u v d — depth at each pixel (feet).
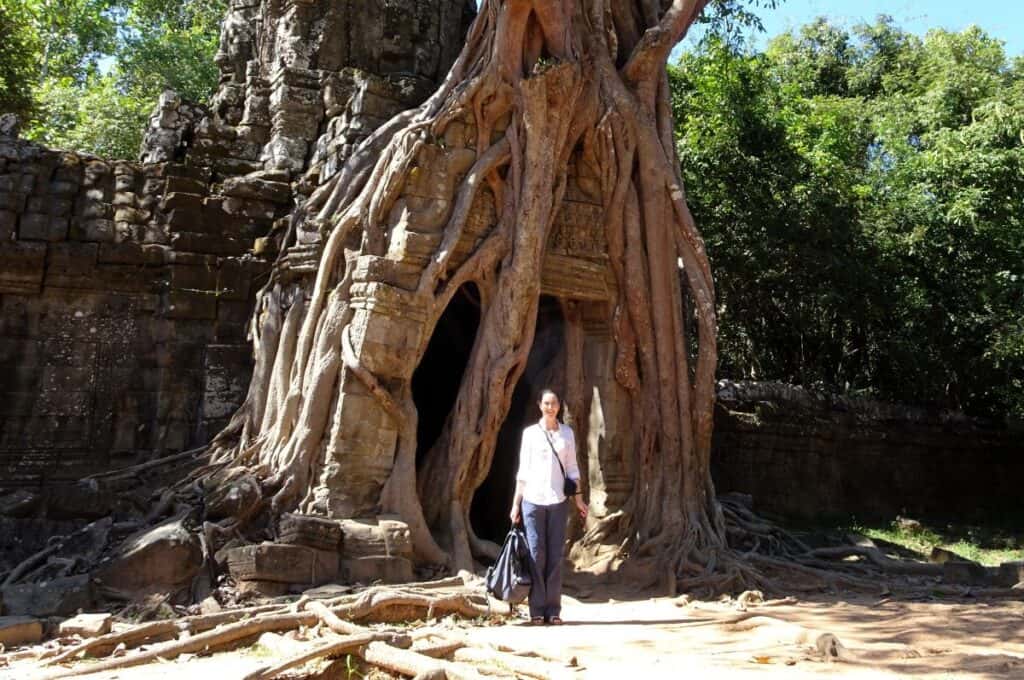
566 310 45.14
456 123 40.91
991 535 63.82
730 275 69.31
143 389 44.37
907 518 66.69
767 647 22.85
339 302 37.91
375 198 39.06
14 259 42.52
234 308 45.96
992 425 79.51
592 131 43.57
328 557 32.86
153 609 28.17
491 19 42.45
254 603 29.91
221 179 48.70
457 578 32.96
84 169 45.83
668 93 46.96
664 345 43.73
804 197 67.97
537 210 40.86
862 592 39.01
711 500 43.68
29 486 41.50
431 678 18.33
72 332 43.60
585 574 41.04
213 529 32.50
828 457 65.36
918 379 76.23
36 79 82.58
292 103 50.49
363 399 36.73
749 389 62.75
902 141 85.46
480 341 40.47
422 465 40.40
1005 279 73.20
